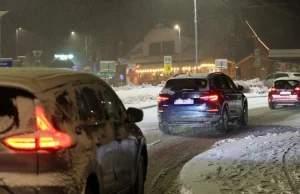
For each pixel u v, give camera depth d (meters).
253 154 10.66
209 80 14.98
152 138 14.61
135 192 6.98
